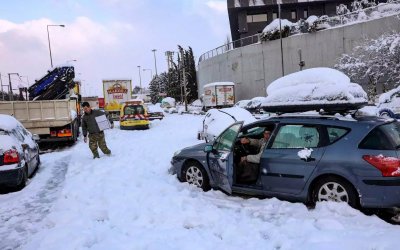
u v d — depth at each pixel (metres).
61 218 5.95
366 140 5.60
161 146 14.37
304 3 55.25
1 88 45.47
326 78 6.83
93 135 12.08
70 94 20.88
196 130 20.58
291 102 6.71
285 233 5.04
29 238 5.39
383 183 5.32
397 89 15.52
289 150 6.26
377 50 28.62
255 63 46.03
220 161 6.89
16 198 7.66
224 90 42.22
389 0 38.16
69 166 10.82
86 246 4.86
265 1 55.28
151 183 7.91
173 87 74.31
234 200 6.73
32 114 16.14
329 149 5.84
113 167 10.17
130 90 34.16
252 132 7.56
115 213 6.11
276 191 6.38
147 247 4.69
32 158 9.79
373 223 5.14
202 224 5.51
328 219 5.24
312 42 38.59
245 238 4.95
